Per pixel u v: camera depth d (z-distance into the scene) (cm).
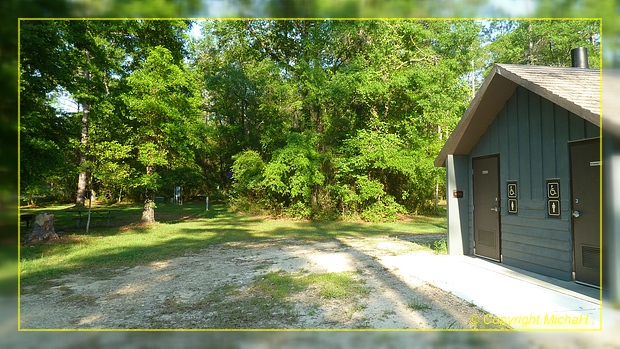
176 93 1540
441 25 1914
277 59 2212
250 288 586
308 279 628
